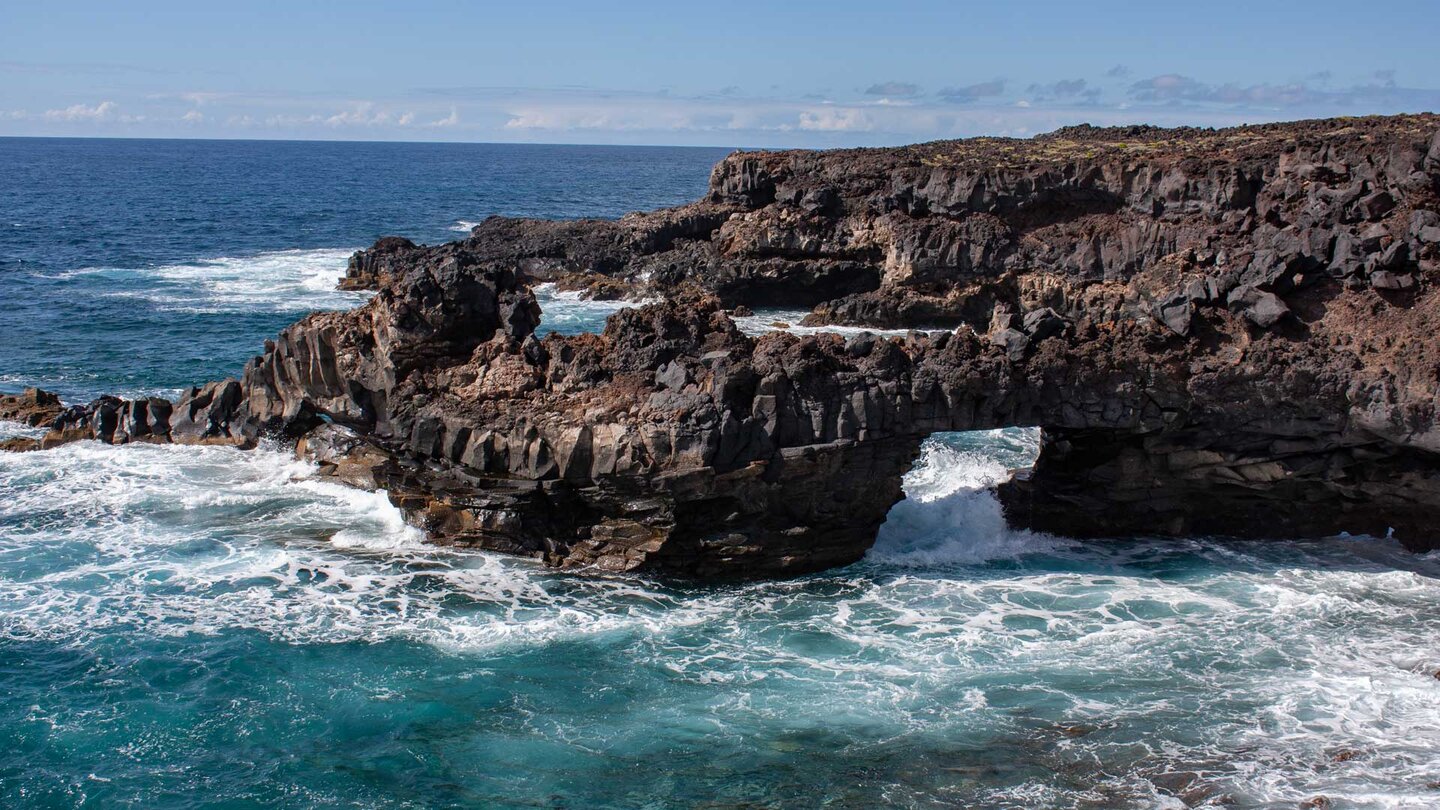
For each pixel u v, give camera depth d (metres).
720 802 22.97
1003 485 37.97
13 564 32.94
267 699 26.38
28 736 24.72
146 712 25.75
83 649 28.34
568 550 33.62
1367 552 35.44
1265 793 22.95
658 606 31.22
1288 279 36.06
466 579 32.47
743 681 27.41
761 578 33.19
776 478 31.94
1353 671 27.86
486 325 35.72
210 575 32.56
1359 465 34.94
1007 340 33.72
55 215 147.25
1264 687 27.08
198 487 39.03
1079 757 24.30
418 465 34.06
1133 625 30.41
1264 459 35.03
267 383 41.62
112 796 22.91
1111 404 33.94
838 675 27.69
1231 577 33.50
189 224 142.00
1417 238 36.78
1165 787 23.23
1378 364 33.72
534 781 23.64
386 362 34.47
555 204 196.75
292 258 111.00
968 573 33.88
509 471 32.53
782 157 95.56
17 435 44.75
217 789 23.20
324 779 23.61
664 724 25.62
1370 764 23.91
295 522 36.34
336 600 31.12
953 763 24.16
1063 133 105.25
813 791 23.30
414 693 26.70
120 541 34.75
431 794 23.17
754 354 33.31
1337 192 46.00
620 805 22.92
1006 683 27.34
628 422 31.69
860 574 33.69
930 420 33.06
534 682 27.25
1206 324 35.06
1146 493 36.28
